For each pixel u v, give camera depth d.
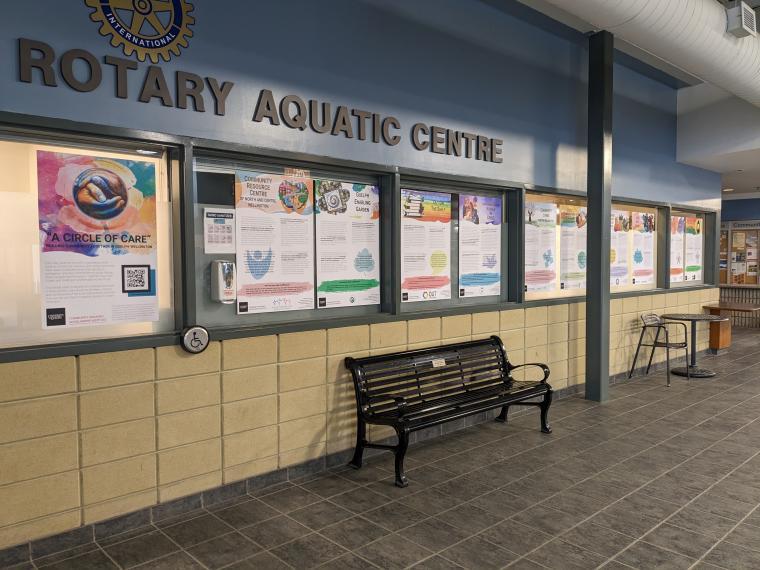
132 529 3.31
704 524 3.33
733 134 7.73
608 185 6.09
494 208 5.77
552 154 6.13
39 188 3.09
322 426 4.20
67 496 3.09
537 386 5.00
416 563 2.91
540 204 6.20
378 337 4.55
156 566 2.91
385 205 4.71
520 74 5.74
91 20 3.10
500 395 4.71
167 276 3.56
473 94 5.29
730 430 5.17
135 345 3.29
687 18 4.45
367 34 4.42
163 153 3.53
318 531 3.26
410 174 4.75
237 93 3.69
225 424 3.69
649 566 2.87
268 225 4.05
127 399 3.28
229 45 3.64
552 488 3.85
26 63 2.89
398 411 4.09
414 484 3.94
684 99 8.18
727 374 7.74
